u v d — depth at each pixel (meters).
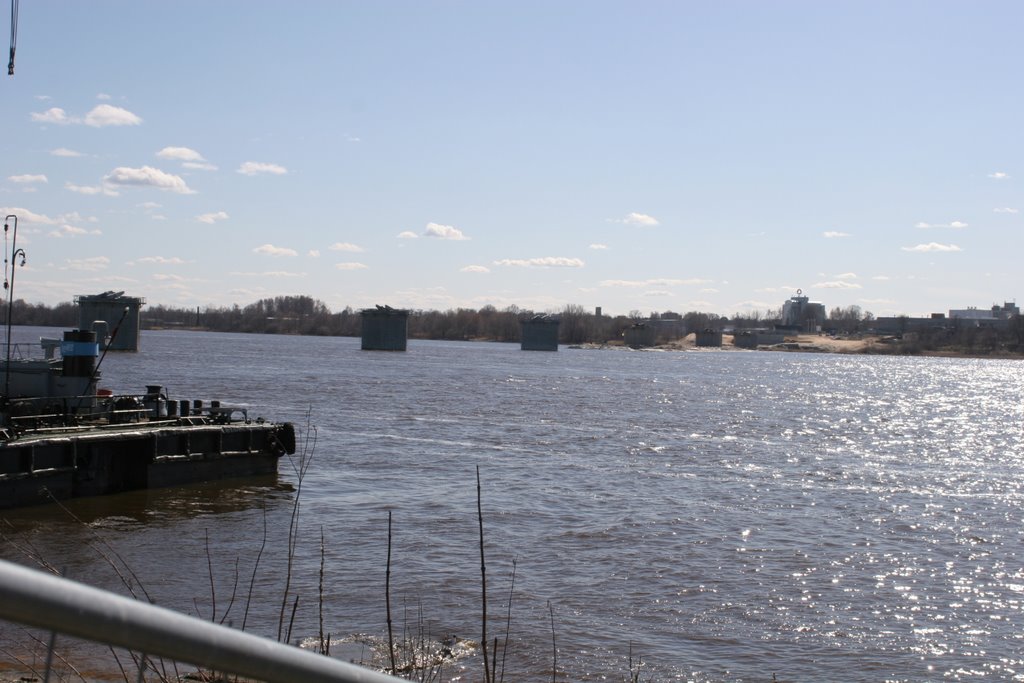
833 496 38.91
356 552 25.95
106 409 34.97
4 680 14.18
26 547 24.81
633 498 36.41
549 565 25.38
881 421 84.81
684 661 18.58
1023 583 25.19
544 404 87.44
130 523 28.44
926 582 25.05
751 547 28.41
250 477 36.41
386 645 18.22
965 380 190.62
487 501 34.28
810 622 21.30
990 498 39.56
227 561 24.50
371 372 134.62
